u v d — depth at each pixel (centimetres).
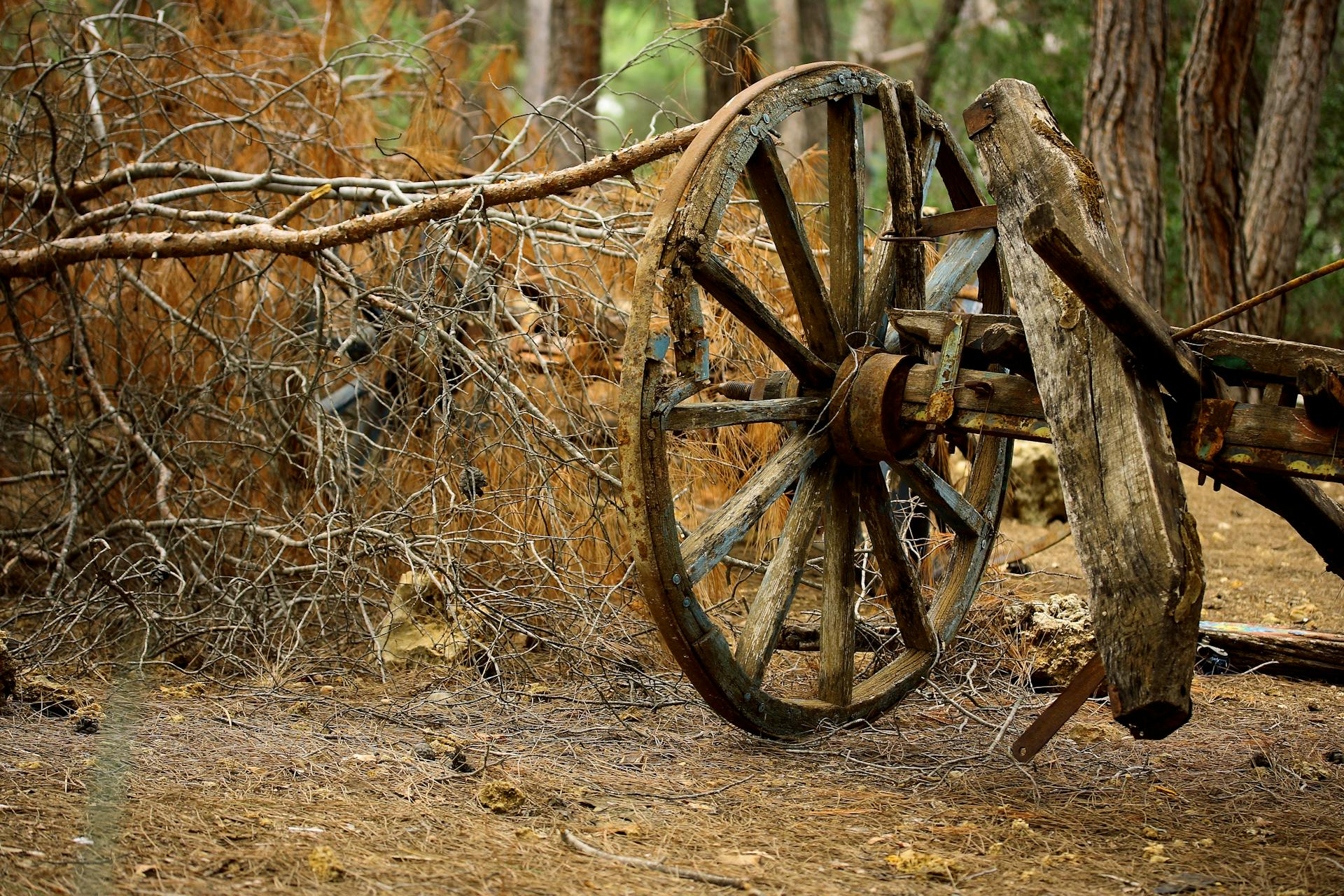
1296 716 539
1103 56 1190
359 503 639
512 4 2188
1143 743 494
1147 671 359
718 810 402
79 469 696
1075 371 405
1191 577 364
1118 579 374
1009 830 387
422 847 352
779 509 642
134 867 324
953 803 416
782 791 425
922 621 536
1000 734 470
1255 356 404
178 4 929
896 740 497
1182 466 1195
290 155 752
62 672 557
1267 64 1564
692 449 629
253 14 1028
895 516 600
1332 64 1595
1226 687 591
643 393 427
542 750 463
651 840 370
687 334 441
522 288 690
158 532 674
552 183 582
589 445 674
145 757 424
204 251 650
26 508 771
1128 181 1185
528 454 592
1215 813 409
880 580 687
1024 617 615
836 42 2356
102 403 698
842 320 501
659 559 429
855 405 477
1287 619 723
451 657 591
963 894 334
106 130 821
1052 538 805
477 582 632
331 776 415
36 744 436
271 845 346
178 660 591
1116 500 381
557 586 604
